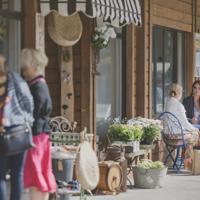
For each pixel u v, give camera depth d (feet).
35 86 34.73
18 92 32.89
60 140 44.04
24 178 34.86
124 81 58.49
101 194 46.78
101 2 44.65
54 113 50.98
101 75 56.54
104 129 56.80
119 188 47.50
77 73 51.49
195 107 63.41
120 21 50.98
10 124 32.40
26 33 46.26
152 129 53.78
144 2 58.90
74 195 45.42
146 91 59.72
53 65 50.85
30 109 33.19
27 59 34.81
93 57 51.96
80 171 38.96
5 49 45.80
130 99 58.29
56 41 48.93
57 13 48.16
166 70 65.92
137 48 59.31
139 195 47.47
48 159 35.65
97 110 56.13
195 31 70.13
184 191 49.96
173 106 59.31
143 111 59.26
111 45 57.47
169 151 60.08
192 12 69.36
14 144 32.27
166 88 65.87
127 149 50.62
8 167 33.50
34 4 46.14
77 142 43.75
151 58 60.54
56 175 39.58
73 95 51.03
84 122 51.34
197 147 61.26
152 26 61.77
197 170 59.21
